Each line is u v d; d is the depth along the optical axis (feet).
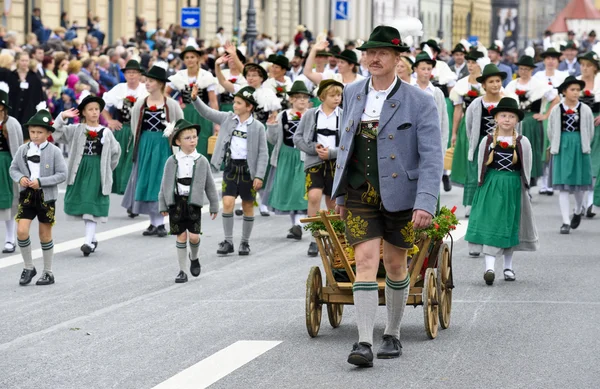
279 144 75.31
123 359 42.98
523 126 95.61
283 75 90.22
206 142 96.94
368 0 384.27
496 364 41.78
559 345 44.75
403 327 48.03
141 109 78.07
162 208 60.08
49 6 177.58
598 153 89.40
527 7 334.85
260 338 46.09
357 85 41.91
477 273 61.31
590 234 76.54
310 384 39.19
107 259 67.05
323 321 49.37
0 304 54.19
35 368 41.98
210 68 140.87
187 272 62.85
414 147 41.19
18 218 59.26
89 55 130.41
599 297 54.49
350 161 41.60
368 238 41.16
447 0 473.67
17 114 108.58
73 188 68.90
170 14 225.15
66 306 53.52
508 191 58.54
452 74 102.89
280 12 299.38
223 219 68.90
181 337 46.47
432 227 44.80
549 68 100.42
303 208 74.49
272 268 63.52
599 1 400.26
